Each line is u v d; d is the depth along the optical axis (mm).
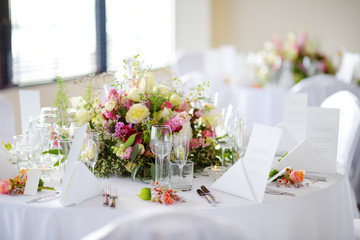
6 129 3182
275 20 8742
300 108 2719
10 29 4531
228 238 1133
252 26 8906
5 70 4531
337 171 2309
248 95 5160
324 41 8414
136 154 2080
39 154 2193
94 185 1879
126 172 2195
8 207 1808
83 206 1778
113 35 6555
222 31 9086
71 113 2297
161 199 1807
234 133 2252
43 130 2240
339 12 8281
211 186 2012
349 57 5957
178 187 1984
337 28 8320
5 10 4457
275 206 1814
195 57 7086
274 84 5699
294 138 2596
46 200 1840
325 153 2291
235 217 1760
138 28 7273
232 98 5254
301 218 1878
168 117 2227
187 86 5133
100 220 1730
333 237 2051
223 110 2270
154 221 1131
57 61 5379
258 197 1832
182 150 1929
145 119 2176
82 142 1866
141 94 2209
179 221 1133
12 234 1813
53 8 5254
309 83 4609
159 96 2279
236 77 5945
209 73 7227
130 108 2166
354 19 8211
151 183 2047
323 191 1983
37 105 2504
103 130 2207
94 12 6105
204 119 2434
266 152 1876
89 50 6035
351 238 2240
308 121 2326
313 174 2240
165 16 8203
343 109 3068
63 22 5457
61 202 1777
